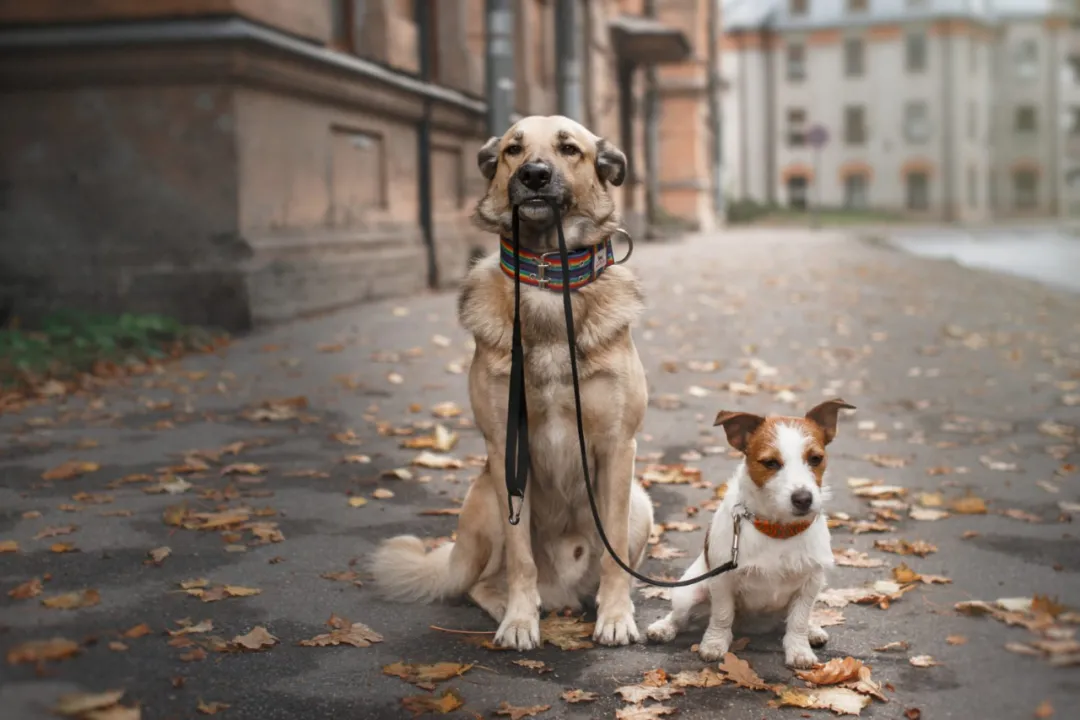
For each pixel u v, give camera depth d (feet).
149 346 31.76
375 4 43.93
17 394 26.61
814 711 10.91
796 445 11.62
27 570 14.79
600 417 13.12
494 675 11.88
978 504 18.20
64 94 34.99
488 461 13.79
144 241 35.01
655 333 37.76
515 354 12.81
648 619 13.74
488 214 13.64
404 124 47.16
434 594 14.16
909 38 231.09
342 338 34.24
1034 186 251.39
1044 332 39.99
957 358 34.06
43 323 33.04
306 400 26.30
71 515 17.44
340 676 11.69
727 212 200.03
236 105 34.12
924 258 74.54
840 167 238.07
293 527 17.24
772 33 235.81
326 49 38.73
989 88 247.29
